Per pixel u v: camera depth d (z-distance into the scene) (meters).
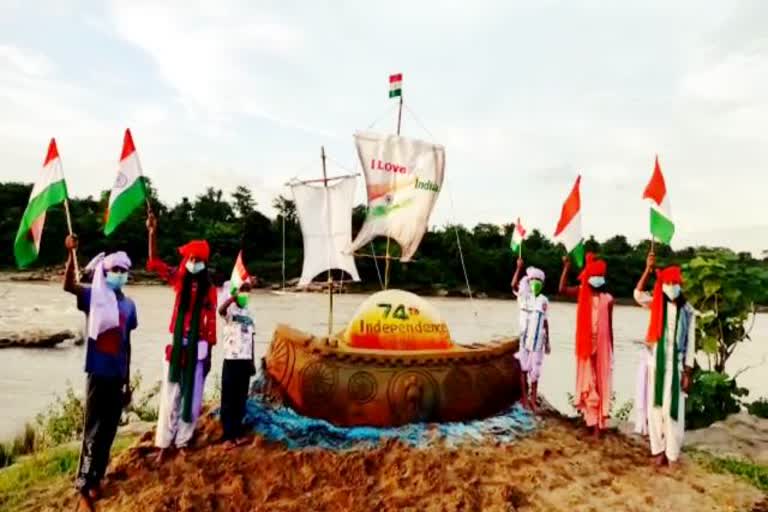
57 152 5.98
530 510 5.36
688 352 6.72
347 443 6.26
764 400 11.46
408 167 7.86
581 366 7.30
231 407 6.32
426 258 65.38
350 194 8.99
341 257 8.88
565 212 7.51
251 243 69.44
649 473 6.30
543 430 7.10
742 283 9.03
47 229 63.22
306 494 5.51
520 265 8.04
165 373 6.21
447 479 5.73
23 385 17.30
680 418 6.59
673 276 6.70
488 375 7.02
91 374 5.60
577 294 7.67
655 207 7.13
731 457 7.15
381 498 5.39
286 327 7.33
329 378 6.54
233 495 5.46
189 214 79.31
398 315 7.14
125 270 5.85
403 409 6.46
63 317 33.09
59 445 8.09
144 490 5.61
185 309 6.24
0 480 6.39
